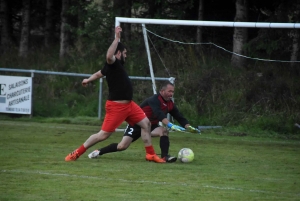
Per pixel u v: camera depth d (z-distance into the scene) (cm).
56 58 6725
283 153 3472
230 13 6331
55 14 7519
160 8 6325
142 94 5431
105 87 5516
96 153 2964
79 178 2394
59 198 2016
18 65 6481
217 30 6256
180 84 5291
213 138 4138
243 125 4631
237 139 4134
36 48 7194
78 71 6059
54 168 2620
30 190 2139
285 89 5022
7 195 2047
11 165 2681
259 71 5441
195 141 3944
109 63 2686
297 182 2444
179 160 2952
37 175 2438
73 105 5362
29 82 4975
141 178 2430
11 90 4997
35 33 8244
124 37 6372
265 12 6291
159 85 5456
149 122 2861
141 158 3050
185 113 4925
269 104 4875
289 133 4503
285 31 5431
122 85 2731
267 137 4334
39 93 5588
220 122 4734
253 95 5025
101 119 4881
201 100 5022
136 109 2819
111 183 2305
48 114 5200
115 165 2758
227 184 2356
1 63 6550
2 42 7381
